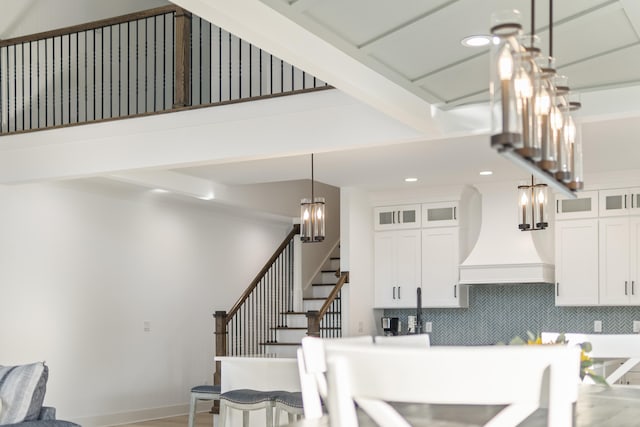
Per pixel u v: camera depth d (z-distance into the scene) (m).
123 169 6.92
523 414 1.19
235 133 6.39
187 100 6.73
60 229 8.35
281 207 10.66
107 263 8.92
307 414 2.29
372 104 4.78
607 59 4.48
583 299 8.55
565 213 8.76
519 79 2.15
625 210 8.41
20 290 7.84
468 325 9.50
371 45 4.13
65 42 8.83
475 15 3.78
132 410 9.12
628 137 6.75
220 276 10.71
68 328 8.36
